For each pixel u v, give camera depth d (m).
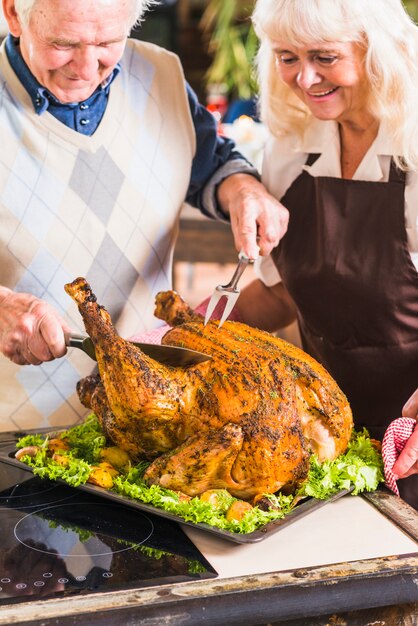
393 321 1.88
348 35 1.58
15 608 1.09
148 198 1.95
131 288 1.97
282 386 1.42
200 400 1.42
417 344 1.90
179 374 1.44
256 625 1.18
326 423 1.48
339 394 1.49
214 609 1.12
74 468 1.46
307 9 1.54
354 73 1.65
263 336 1.55
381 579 1.19
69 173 1.82
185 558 1.25
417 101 1.69
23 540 1.30
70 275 1.86
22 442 1.60
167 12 7.33
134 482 1.45
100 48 1.54
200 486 1.39
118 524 1.37
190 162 2.04
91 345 1.48
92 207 1.86
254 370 1.42
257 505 1.36
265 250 1.84
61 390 1.91
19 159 1.77
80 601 1.11
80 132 1.81
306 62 1.63
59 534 1.33
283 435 1.38
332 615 1.20
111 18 1.48
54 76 1.60
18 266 1.82
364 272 1.86
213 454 1.36
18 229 1.79
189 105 2.04
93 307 1.44
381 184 1.83
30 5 1.47
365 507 1.44
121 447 1.51
